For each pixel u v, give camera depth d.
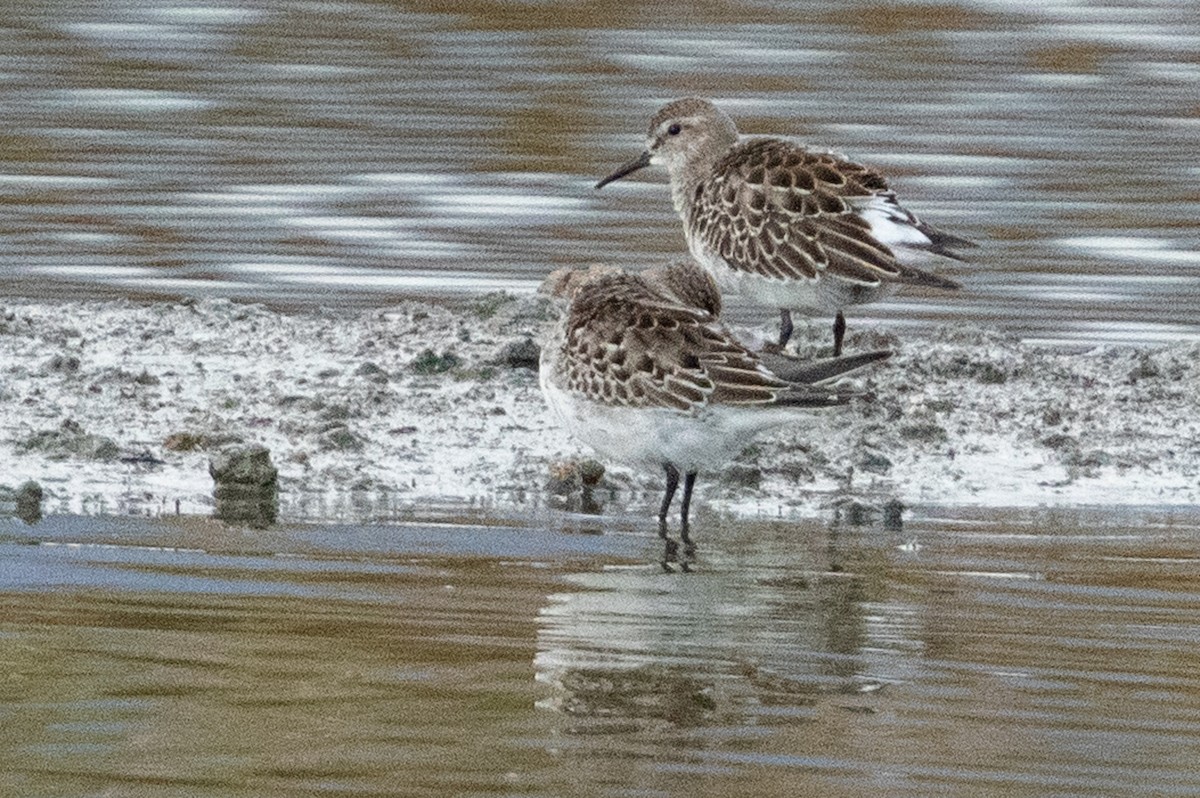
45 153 24.05
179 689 9.70
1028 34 28.97
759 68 27.39
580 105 25.84
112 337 17.20
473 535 12.73
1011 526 13.45
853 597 11.58
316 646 10.37
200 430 14.62
